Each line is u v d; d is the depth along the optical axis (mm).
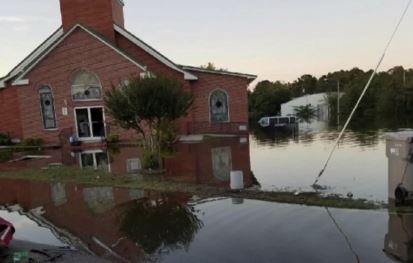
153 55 25109
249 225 7129
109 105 13953
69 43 24641
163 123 14547
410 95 49219
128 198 9859
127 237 7066
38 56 25328
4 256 6324
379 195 8523
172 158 15812
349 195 8641
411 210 7289
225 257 5844
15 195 10891
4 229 6719
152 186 10898
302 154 16125
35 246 6777
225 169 13156
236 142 21031
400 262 5293
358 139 20812
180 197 9586
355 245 5902
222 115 25609
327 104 63906
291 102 70250
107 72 24281
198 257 5922
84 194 10594
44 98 25391
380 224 6676
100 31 26094
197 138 22406
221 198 9211
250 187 10109
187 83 24641
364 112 52906
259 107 77312
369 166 12281
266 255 5781
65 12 26578
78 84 24953
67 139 24203
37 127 25516
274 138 24750
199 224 7445
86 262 5969
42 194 10859
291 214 7559
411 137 7340
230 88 25500
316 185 9922
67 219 8406
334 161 13672
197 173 12586
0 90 26969
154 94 13406
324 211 7578
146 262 5883
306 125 39906
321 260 5477
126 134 23844
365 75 73125
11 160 18422
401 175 7570
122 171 13594
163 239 6844
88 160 17062
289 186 10023
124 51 24766
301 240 6238
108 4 25938
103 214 8648
